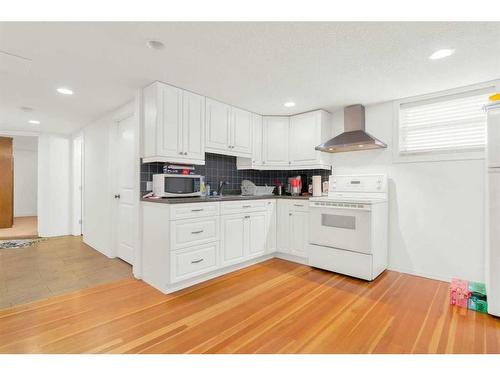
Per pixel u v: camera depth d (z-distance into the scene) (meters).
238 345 1.59
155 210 2.52
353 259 2.77
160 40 1.81
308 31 1.70
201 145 2.91
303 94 2.88
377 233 2.79
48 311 2.01
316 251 3.07
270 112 3.58
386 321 1.88
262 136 3.71
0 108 3.41
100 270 2.98
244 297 2.29
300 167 3.59
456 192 2.67
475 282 2.44
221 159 3.67
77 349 1.55
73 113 3.62
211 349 1.55
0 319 1.89
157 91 2.51
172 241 2.35
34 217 7.48
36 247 4.04
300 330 1.76
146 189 2.82
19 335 1.69
